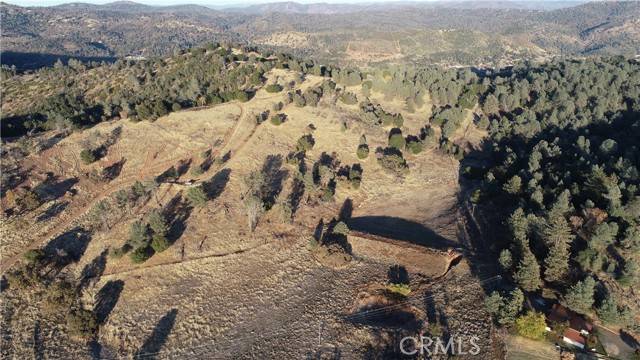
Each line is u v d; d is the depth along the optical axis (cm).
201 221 6475
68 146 7688
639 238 5253
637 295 4953
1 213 5906
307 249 6419
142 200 6700
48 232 5916
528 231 5862
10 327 4703
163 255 5822
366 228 7269
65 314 4994
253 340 4941
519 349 4428
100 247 5822
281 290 5656
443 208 7994
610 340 4509
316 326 5141
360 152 9025
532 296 5116
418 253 6334
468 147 10631
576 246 5684
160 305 5209
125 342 4806
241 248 6172
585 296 4575
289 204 6962
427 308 5269
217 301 5362
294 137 9188
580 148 8406
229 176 7544
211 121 9038
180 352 4756
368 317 5272
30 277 5109
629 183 6500
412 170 9300
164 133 8431
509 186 7319
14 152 7150
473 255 6225
